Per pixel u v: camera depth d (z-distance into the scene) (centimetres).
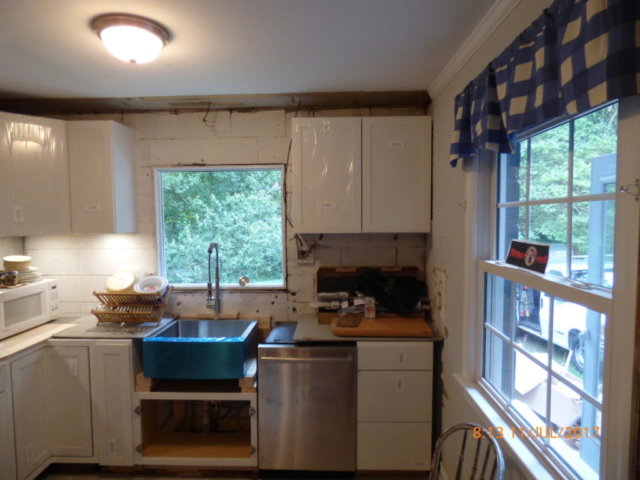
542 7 107
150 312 221
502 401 139
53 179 221
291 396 201
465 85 170
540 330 119
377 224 221
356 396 202
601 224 96
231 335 249
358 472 209
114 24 138
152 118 251
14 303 206
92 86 210
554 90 93
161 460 206
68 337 205
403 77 202
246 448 216
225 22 143
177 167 251
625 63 69
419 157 220
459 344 175
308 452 203
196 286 254
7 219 209
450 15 140
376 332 202
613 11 71
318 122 219
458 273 176
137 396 203
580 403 101
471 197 158
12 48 163
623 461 79
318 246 251
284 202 251
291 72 194
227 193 260
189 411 252
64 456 206
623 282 78
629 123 76
